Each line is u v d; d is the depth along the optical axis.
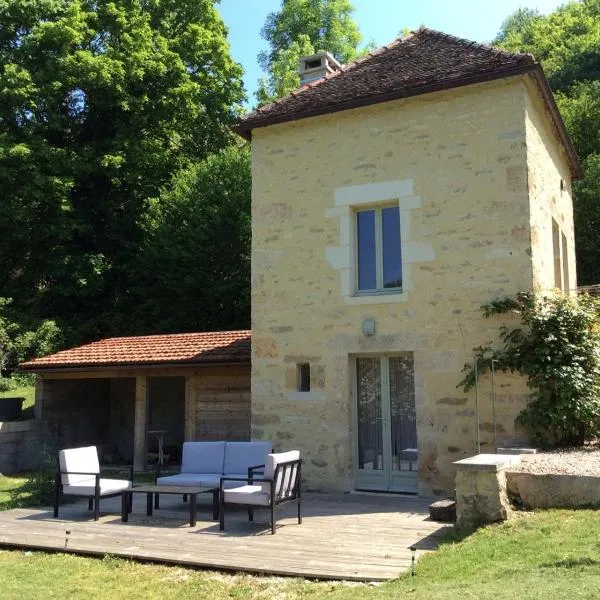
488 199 9.31
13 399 15.04
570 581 4.61
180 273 21.59
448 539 6.28
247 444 9.16
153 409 16.09
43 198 20.39
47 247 22.30
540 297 8.90
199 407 13.04
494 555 5.49
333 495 9.59
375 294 10.01
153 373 13.30
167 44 23.92
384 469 9.78
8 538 7.07
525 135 9.20
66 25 21.17
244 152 23.09
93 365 13.55
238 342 13.34
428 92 9.66
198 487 8.02
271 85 28.75
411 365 9.80
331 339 10.08
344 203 10.26
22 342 19.25
